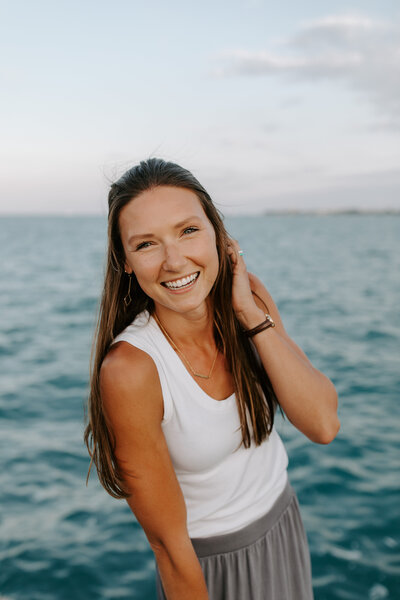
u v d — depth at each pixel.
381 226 134.62
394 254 49.41
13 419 10.07
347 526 5.96
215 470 1.50
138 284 1.50
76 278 35.19
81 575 5.31
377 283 29.92
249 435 1.51
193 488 1.52
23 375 13.43
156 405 1.37
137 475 1.37
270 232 99.19
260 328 1.55
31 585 5.20
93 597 5.02
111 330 1.45
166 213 1.33
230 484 1.53
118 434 1.35
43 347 16.78
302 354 1.69
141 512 1.41
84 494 6.98
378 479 7.01
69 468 7.79
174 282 1.37
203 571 1.56
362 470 7.26
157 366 1.38
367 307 22.23
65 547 5.79
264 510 1.59
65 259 48.94
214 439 1.45
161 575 1.46
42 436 9.11
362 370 12.63
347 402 10.31
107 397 1.33
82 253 55.75
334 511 6.29
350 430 8.74
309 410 1.56
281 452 1.74
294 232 99.44
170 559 1.42
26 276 36.41
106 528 6.14
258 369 1.65
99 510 6.55
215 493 1.52
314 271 36.19
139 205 1.34
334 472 7.22
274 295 26.02
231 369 1.53
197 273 1.40
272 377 1.56
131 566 5.45
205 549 1.55
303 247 59.66
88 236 96.44
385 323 18.62
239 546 1.54
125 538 5.93
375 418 9.35
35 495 6.99
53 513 6.51
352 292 26.77
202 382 1.49
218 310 1.54
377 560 5.35
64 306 24.91
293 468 7.39
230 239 1.59
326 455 7.73
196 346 1.51
